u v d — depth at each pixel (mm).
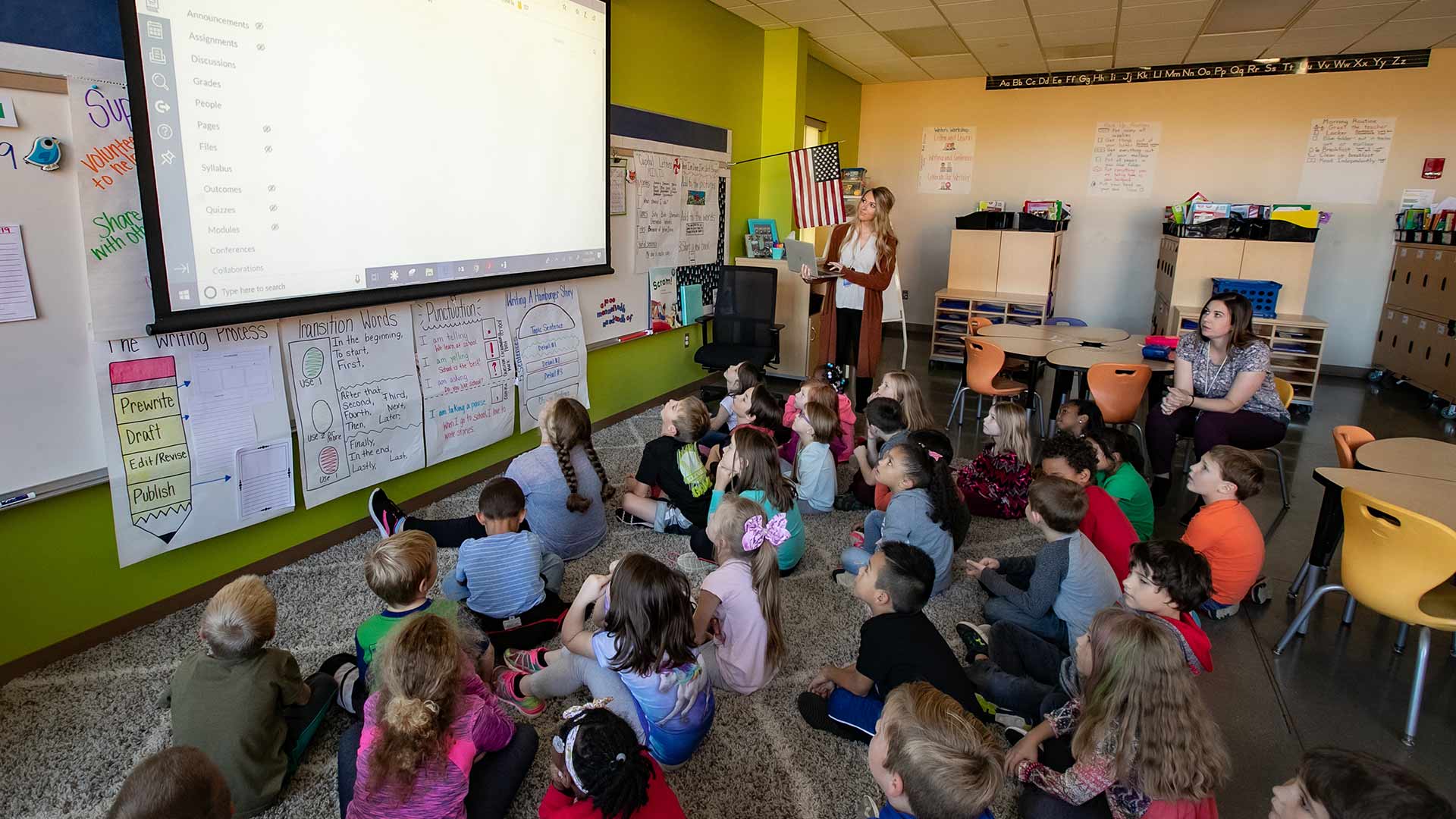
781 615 2375
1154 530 3455
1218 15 5227
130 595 2361
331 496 2857
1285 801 1206
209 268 2277
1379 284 6684
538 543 2334
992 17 5359
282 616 2457
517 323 3670
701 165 5152
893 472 2670
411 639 1451
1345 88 6516
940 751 1231
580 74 3711
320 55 2498
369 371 2936
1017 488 3459
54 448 2109
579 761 1284
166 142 2121
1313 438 5000
